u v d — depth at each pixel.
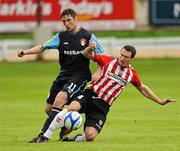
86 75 39.16
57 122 37.56
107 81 38.25
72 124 37.53
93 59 38.44
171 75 98.12
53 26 126.00
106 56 38.53
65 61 39.19
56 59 116.12
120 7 128.50
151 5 134.00
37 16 118.44
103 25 128.50
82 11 127.75
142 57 117.50
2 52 114.88
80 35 39.00
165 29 140.88
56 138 40.53
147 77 95.19
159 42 122.81
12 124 50.47
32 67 106.38
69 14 38.84
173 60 113.12
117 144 37.38
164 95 73.56
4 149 35.66
